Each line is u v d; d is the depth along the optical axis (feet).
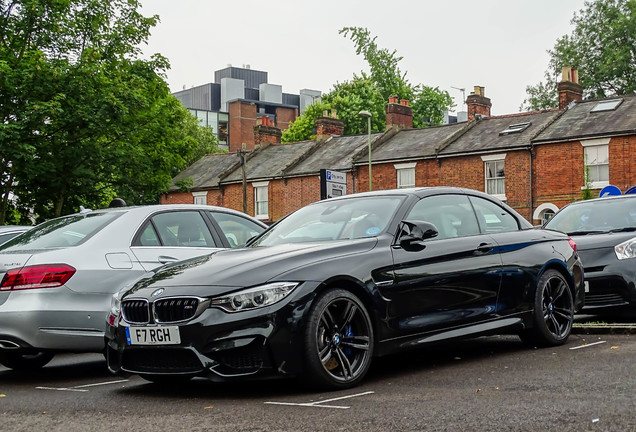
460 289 20.24
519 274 21.93
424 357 22.00
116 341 18.26
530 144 106.93
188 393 18.29
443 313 19.76
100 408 16.81
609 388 15.46
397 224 19.75
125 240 23.36
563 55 183.93
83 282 21.88
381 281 18.39
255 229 27.43
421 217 20.47
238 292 16.70
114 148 89.10
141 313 17.70
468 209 22.00
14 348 21.62
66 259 21.91
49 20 84.33
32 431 14.57
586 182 97.91
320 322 17.03
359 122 202.28
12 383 22.06
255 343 16.42
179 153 106.42
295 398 16.53
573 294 23.90
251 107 305.12
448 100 214.07
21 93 77.30
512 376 17.75
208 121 302.86
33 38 84.64
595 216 32.53
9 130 74.13
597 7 183.21
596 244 29.48
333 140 144.87
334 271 17.56
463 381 17.52
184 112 116.06
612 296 28.86
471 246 20.86
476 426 12.78
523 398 14.96
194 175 157.28
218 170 154.51
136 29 90.53
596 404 13.96
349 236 19.74
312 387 17.15
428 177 117.70
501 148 109.29
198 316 16.74
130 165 92.12
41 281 21.42
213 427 13.97
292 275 17.03
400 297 18.72
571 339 24.26
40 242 23.71
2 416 16.40
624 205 32.45
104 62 87.15
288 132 210.59
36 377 23.22
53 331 21.35
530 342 22.79
